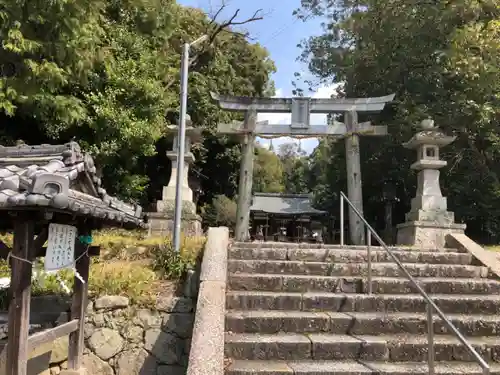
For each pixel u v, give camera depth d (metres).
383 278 6.20
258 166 29.72
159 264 6.51
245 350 4.52
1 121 10.66
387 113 15.62
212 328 4.25
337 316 5.11
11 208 3.24
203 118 19.06
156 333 5.65
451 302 5.59
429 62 14.12
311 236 22.23
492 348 4.70
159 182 19.62
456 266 6.67
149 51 13.67
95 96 10.69
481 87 11.70
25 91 8.62
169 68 16.19
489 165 13.62
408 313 5.40
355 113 12.08
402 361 4.57
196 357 3.79
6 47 7.91
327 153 23.27
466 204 14.47
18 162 3.87
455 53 11.73
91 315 5.62
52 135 10.25
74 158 3.88
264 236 21.22
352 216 11.73
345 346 4.59
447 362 4.59
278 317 5.00
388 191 16.22
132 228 4.98
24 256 3.56
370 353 4.59
